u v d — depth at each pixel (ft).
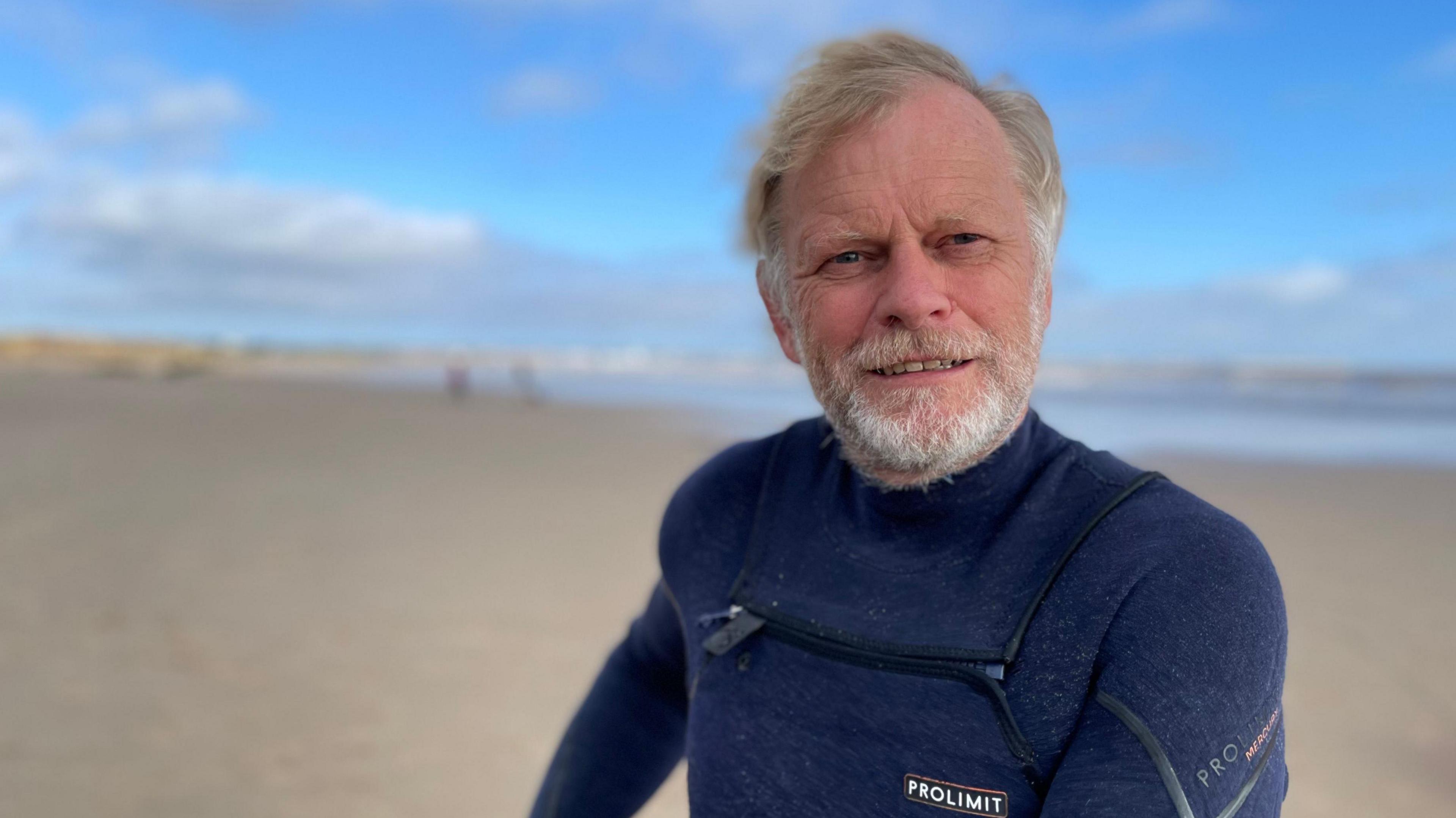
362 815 10.87
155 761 12.14
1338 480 38.34
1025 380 3.45
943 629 3.30
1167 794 2.70
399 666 15.61
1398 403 98.32
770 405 97.66
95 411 73.61
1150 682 2.84
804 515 4.00
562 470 41.37
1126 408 88.53
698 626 4.10
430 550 24.06
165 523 27.02
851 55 3.57
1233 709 2.80
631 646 4.95
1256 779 2.81
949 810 3.09
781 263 3.93
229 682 14.83
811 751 3.40
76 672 15.12
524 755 12.47
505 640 16.97
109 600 19.06
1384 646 15.85
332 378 169.89
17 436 51.16
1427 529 26.55
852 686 3.38
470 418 76.18
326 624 17.75
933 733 3.16
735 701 3.70
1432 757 11.78
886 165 3.34
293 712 13.73
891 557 3.59
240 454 45.47
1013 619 3.20
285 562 22.56
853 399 3.43
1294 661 15.26
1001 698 3.08
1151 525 3.19
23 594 19.35
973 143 3.38
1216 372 196.75
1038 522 3.39
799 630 3.60
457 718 13.62
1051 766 3.01
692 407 94.27
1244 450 51.01
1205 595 2.94
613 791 4.82
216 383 135.13
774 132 3.77
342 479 37.01
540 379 171.73
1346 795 10.91
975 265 3.36
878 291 3.37
